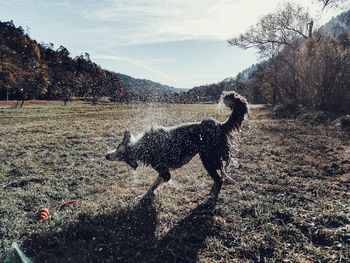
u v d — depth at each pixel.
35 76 65.38
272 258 3.36
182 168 7.19
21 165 7.45
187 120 16.98
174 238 3.87
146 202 5.04
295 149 8.55
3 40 97.44
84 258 3.46
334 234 3.64
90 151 8.89
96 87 65.69
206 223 4.22
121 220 4.38
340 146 8.74
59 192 5.63
